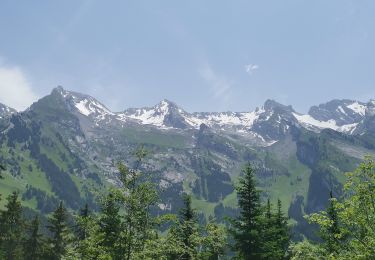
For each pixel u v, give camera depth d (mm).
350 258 19953
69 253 26750
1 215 64000
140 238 24672
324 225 21938
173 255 32719
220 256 41094
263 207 40156
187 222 37281
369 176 20281
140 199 24562
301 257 24141
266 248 38156
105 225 24984
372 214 19969
